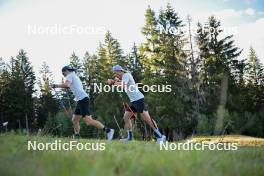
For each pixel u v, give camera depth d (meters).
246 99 46.47
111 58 51.66
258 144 12.45
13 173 3.35
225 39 45.16
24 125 56.28
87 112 9.98
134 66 55.62
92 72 57.16
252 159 6.20
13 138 7.10
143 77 49.69
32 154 4.98
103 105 46.97
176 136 12.19
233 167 4.44
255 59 56.12
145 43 45.84
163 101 41.69
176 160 4.20
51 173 3.35
